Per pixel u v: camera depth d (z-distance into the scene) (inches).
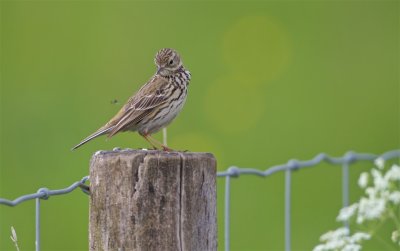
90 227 319.3
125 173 312.8
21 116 658.2
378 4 773.3
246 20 761.0
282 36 757.3
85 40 730.2
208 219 320.2
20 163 633.0
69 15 745.0
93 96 681.6
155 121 434.0
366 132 697.0
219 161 650.2
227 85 709.9
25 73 706.8
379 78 733.3
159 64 445.7
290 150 670.5
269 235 591.8
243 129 674.2
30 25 738.8
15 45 729.6
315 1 777.6
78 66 709.9
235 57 732.7
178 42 737.0
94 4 749.9
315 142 678.5
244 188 622.8
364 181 394.3
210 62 724.7
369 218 388.2
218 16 756.0
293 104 705.6
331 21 772.0
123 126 422.9
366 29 767.1
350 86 727.1
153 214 313.0
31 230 589.6
